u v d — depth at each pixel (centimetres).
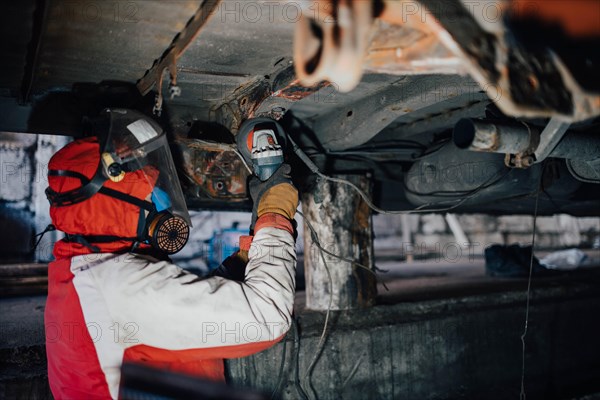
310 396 237
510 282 390
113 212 122
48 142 549
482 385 299
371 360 257
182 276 121
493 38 94
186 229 133
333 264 259
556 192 246
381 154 273
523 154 166
